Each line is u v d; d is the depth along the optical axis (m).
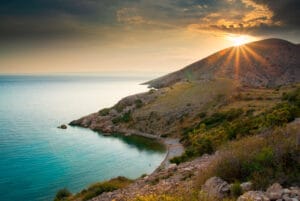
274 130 16.70
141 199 10.75
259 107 107.88
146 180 27.47
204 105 146.12
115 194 25.70
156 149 106.88
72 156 99.31
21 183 70.88
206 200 10.78
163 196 10.78
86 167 85.69
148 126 140.38
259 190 10.79
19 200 59.16
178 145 108.44
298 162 11.67
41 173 79.56
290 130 15.16
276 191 9.95
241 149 14.29
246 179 12.38
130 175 77.06
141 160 92.56
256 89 163.50
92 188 40.34
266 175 11.62
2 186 68.44
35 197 60.94
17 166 86.75
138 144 116.81
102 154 102.00
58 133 142.00
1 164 88.94
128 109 164.75
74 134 139.50
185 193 12.96
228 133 44.28
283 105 65.38
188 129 122.56
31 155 100.62
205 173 14.59
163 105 157.12
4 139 127.31
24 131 146.50
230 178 12.91
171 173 25.75
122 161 92.06
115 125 150.62
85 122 161.25
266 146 13.86
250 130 41.81
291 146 12.41
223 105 135.62
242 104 125.62
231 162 13.30
